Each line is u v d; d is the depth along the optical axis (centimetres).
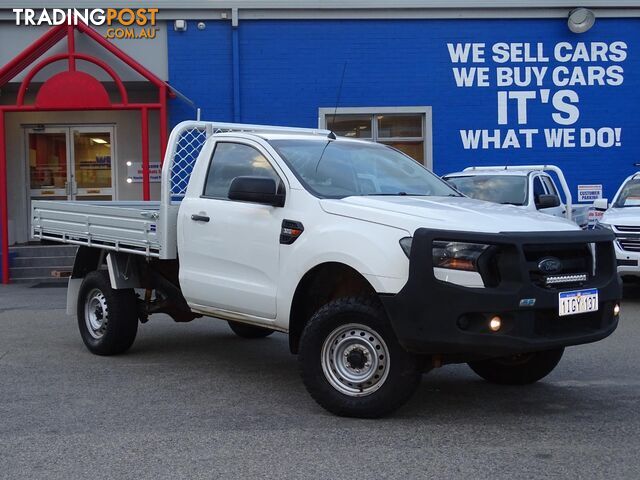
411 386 518
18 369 718
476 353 492
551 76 1619
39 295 1266
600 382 652
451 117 1608
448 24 1595
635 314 1016
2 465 454
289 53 1580
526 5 1594
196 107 1574
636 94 1633
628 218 1073
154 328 952
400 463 450
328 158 632
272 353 800
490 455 464
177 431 520
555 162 1631
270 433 512
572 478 425
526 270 487
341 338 539
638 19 1623
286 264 573
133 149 1666
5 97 1641
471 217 522
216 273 640
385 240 513
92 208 773
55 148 1666
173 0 1548
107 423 541
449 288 485
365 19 1582
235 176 645
